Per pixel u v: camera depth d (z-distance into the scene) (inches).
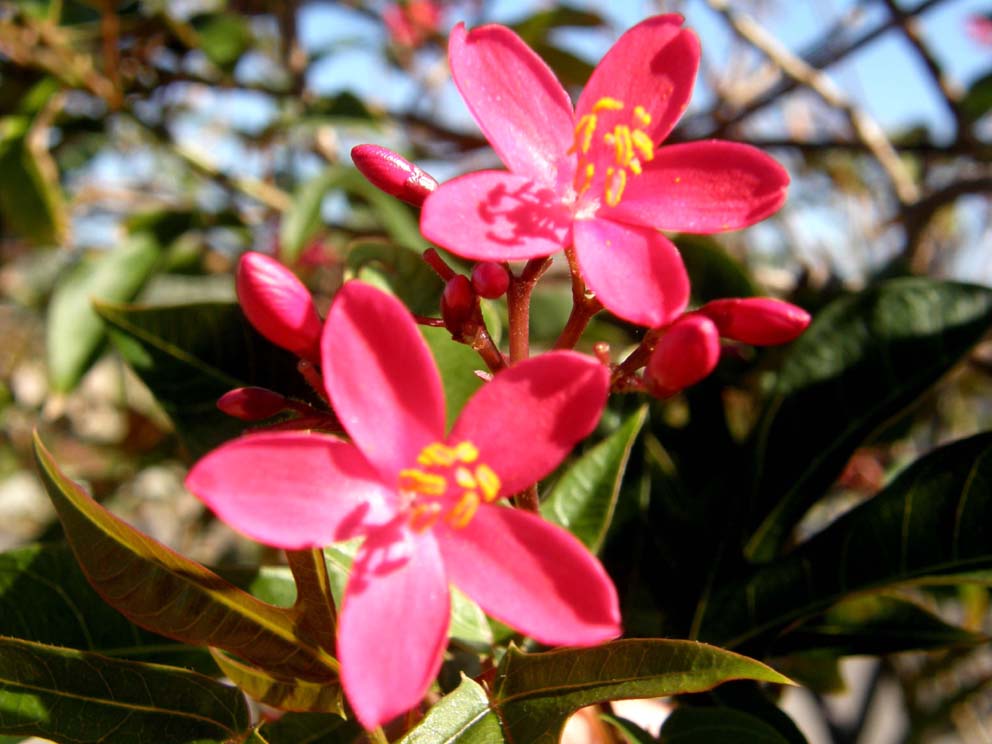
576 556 2.2
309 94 6.5
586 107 2.8
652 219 2.7
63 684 2.5
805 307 5.5
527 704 2.3
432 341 3.5
